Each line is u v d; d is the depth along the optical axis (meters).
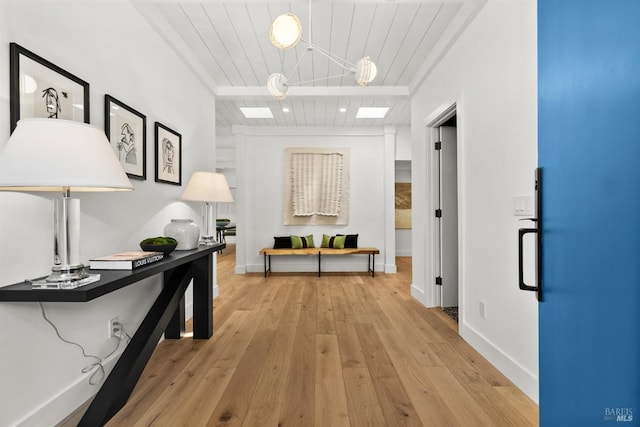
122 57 2.25
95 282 1.47
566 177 0.97
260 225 6.05
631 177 0.72
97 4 2.00
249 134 6.04
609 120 0.79
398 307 3.73
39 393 1.54
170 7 2.60
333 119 5.61
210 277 2.85
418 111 4.02
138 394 1.89
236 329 3.00
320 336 2.83
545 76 1.08
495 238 2.25
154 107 2.68
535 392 1.82
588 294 0.87
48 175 1.25
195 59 3.42
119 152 2.17
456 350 2.53
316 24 2.85
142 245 2.22
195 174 3.02
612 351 0.78
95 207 1.95
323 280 5.29
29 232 1.52
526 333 1.92
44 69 1.58
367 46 3.23
